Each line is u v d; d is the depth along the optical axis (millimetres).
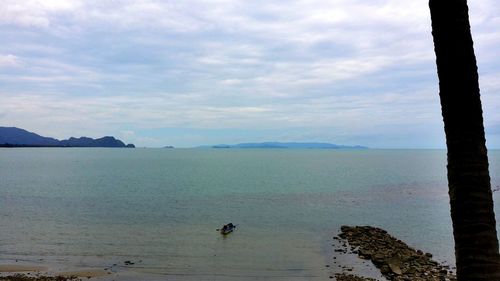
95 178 115250
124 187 91375
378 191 84750
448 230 43625
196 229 44719
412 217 52844
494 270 5520
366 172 145625
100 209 59562
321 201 69562
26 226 46406
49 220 50469
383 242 36594
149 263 31141
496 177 105062
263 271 28859
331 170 158375
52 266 30516
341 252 33844
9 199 70312
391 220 50500
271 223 48281
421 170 156625
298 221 49750
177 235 41500
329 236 40469
